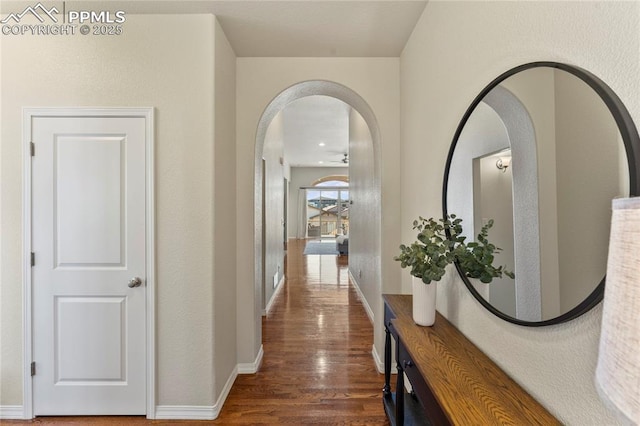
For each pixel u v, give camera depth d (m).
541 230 0.89
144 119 1.97
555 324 0.84
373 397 2.17
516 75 1.00
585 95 0.74
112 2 1.88
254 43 2.34
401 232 2.53
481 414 0.87
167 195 1.98
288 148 8.46
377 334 2.63
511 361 1.05
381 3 1.91
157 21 1.99
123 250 1.96
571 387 0.81
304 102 4.96
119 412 1.95
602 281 0.70
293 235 12.91
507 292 1.07
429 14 1.87
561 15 0.83
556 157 0.83
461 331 1.44
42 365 1.95
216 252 2.04
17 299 1.96
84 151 1.96
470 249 1.32
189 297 1.98
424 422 1.65
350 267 6.03
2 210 1.95
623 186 0.66
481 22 1.26
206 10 1.97
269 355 2.79
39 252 1.95
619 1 0.68
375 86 2.56
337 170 12.80
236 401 2.13
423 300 1.51
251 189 2.52
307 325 3.52
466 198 1.36
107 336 1.96
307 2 1.90
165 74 1.98
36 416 1.95
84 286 1.96
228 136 2.30
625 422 0.39
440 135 1.70
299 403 2.10
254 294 2.52
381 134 2.56
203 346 1.97
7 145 1.96
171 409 1.96
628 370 0.39
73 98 1.96
